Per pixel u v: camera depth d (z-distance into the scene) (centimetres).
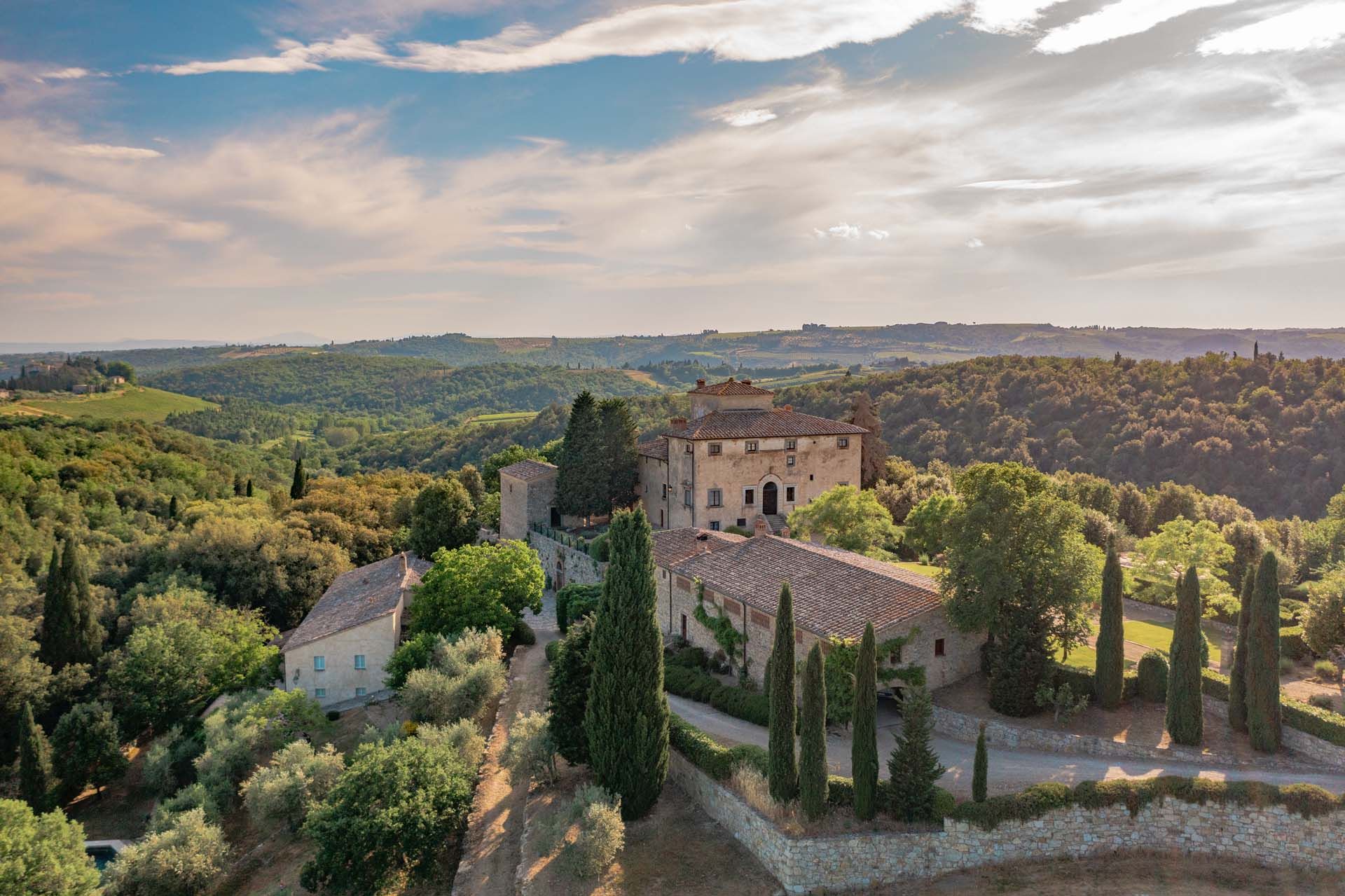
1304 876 3052
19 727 5938
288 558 8562
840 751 3906
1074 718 3950
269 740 5197
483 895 3359
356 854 3541
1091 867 3169
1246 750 3656
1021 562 4056
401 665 5691
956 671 4381
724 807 3584
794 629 3412
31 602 7638
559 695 4028
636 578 3656
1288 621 5628
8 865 3838
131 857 4106
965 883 3125
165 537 9225
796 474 8362
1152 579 6166
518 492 9475
